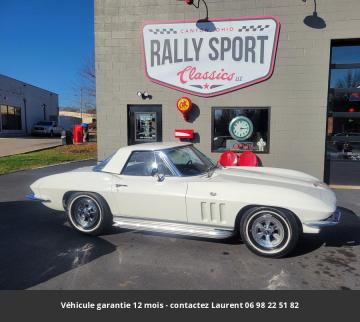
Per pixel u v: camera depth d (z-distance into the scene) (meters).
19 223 5.32
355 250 4.07
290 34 7.37
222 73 7.74
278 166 7.72
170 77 8.02
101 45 8.30
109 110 8.42
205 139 8.02
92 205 4.66
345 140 7.66
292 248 3.76
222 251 4.10
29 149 17.47
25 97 34.22
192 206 4.05
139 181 4.39
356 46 7.48
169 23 7.87
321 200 3.72
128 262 3.82
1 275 3.53
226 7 7.57
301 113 7.51
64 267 3.71
